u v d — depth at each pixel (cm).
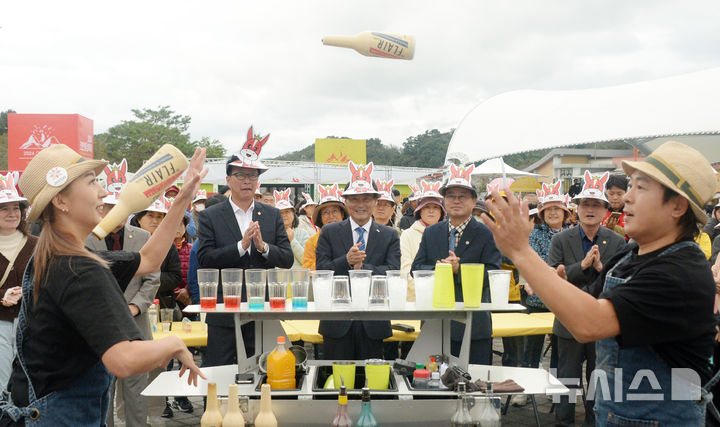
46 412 212
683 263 208
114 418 543
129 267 254
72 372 213
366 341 466
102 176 615
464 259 464
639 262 227
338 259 479
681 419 219
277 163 2612
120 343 200
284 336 368
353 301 348
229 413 311
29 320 214
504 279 353
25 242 465
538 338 605
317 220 758
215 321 470
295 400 334
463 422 323
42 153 213
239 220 502
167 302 618
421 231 643
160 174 257
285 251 492
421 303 355
